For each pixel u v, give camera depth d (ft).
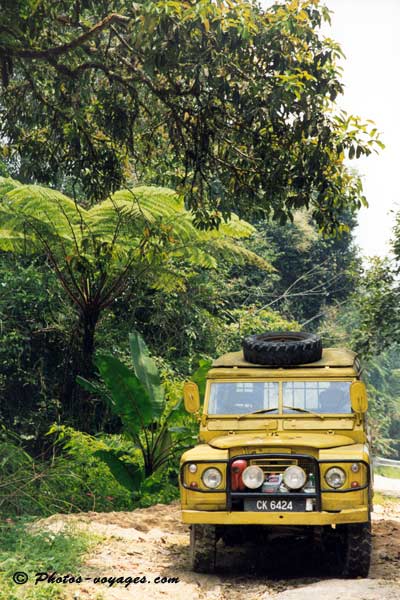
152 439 47.93
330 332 116.98
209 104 37.01
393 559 28.96
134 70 39.32
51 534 28.55
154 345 75.61
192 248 59.26
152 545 30.40
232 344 81.20
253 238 107.65
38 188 50.42
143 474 46.06
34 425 64.34
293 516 25.18
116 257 53.57
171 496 45.60
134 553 28.60
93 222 53.01
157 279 61.82
